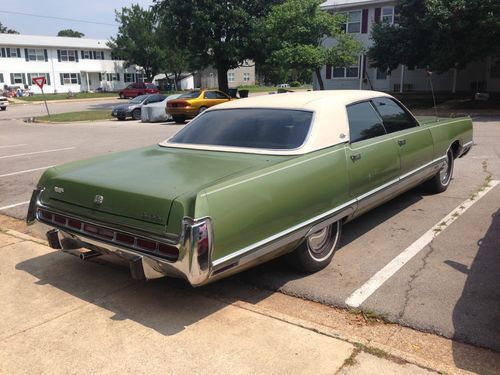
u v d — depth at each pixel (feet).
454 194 21.74
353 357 9.50
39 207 12.84
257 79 278.87
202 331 10.67
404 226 17.51
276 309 11.84
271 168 11.51
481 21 62.23
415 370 9.05
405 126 17.97
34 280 13.64
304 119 13.70
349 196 13.87
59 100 151.53
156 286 13.15
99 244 11.30
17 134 57.72
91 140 48.55
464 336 10.25
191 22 89.40
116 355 9.86
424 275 13.32
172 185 10.75
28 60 180.96
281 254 12.32
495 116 62.08
